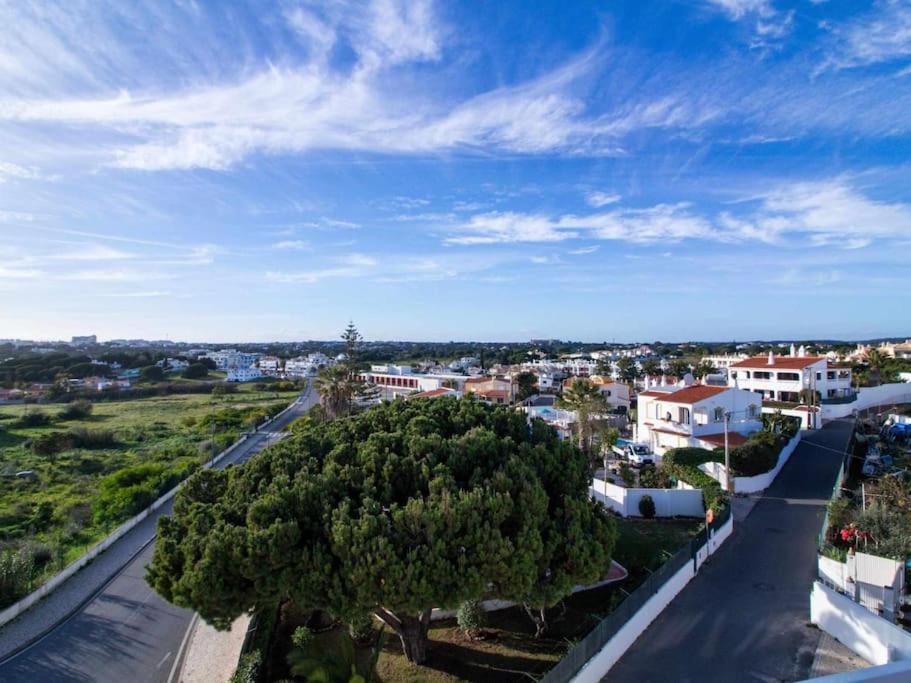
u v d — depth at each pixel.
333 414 60.44
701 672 15.38
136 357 191.88
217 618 13.90
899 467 37.00
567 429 53.78
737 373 70.44
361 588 13.10
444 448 16.42
